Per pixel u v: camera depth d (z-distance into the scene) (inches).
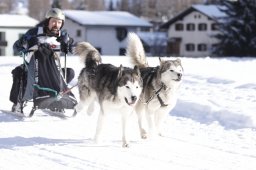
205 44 2145.7
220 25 1743.4
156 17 4271.7
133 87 252.8
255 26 1659.7
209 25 2122.3
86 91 309.7
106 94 266.1
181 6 4205.2
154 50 2253.9
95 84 288.2
